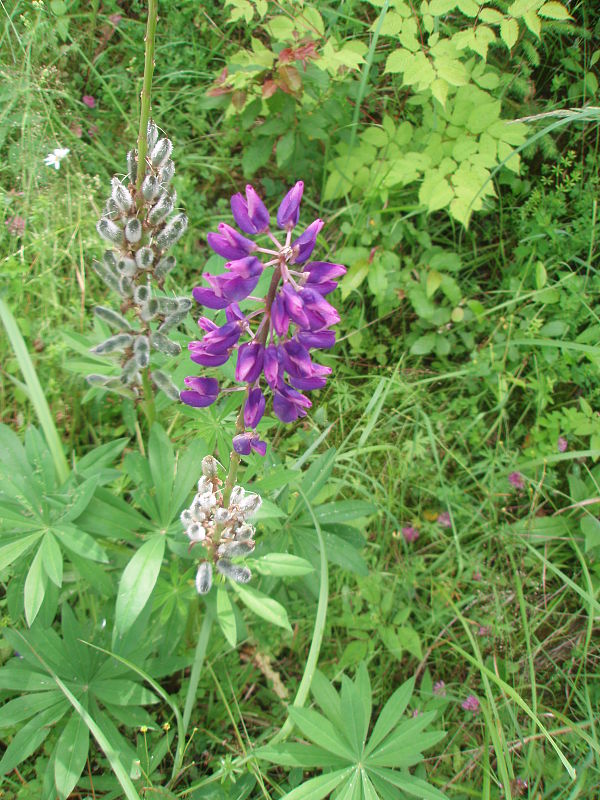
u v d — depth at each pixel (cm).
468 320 76
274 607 45
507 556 68
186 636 57
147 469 50
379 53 80
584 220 75
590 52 79
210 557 44
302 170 78
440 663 64
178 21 81
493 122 72
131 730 56
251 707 59
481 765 57
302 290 34
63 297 69
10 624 53
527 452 73
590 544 65
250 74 74
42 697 47
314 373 37
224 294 36
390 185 73
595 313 74
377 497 69
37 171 71
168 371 55
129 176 43
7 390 64
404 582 65
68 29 79
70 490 47
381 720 47
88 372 54
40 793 50
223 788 51
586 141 80
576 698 62
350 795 45
